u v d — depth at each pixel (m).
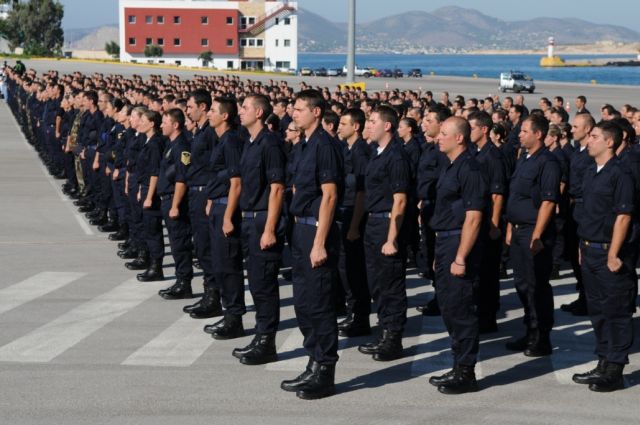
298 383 7.15
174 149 9.88
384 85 70.56
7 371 7.59
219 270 8.66
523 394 7.20
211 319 9.47
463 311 7.18
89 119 15.65
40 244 13.60
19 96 34.34
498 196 8.73
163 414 6.61
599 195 7.33
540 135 8.21
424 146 10.88
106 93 14.48
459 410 6.79
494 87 69.19
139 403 6.84
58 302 10.09
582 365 8.01
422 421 6.54
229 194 8.41
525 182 8.23
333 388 7.14
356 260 8.93
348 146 9.77
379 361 8.12
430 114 9.72
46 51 117.69
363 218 8.91
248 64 115.81
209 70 84.69
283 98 15.47
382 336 8.26
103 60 97.44
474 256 7.16
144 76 69.19
